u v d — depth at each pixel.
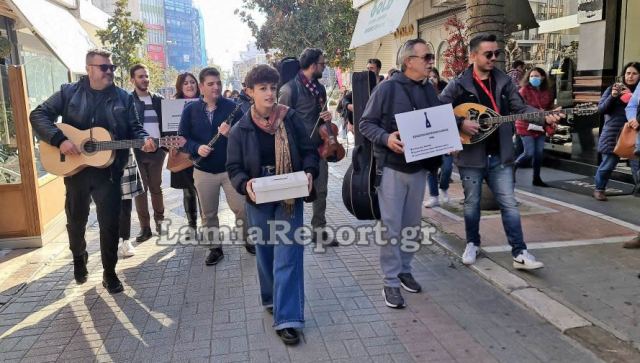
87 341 3.75
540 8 10.16
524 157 8.82
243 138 3.54
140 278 5.01
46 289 4.79
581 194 7.55
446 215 6.61
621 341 3.43
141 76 6.10
